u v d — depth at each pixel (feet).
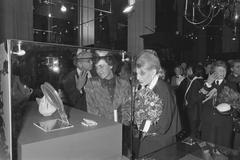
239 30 6.72
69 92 3.46
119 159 2.67
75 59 3.01
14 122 2.08
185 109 7.97
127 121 3.48
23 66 2.29
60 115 2.82
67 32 15.25
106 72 3.35
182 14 15.65
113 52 3.27
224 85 7.02
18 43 2.07
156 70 3.90
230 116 6.81
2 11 11.49
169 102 3.89
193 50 15.72
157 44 14.74
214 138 6.90
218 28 15.29
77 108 3.46
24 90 2.56
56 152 2.10
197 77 8.25
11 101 2.05
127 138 3.30
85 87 3.49
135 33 16.46
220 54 15.62
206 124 7.16
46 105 2.85
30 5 12.55
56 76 3.19
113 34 16.79
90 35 16.02
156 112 3.84
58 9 14.62
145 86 4.01
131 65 3.56
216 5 7.11
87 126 2.50
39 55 2.49
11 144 2.01
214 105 6.99
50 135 2.16
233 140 7.11
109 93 3.49
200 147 4.24
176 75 12.21
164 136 3.93
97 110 3.45
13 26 11.85
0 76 2.36
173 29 16.02
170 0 15.96
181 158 3.92
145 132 3.91
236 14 6.23
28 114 2.84
